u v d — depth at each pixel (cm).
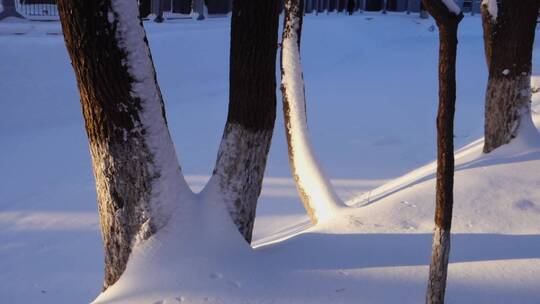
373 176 930
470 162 676
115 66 379
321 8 3794
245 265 411
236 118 443
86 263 631
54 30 1709
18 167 970
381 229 499
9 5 1881
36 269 612
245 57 429
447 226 321
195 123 1323
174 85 1667
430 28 3619
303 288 392
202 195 444
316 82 1906
